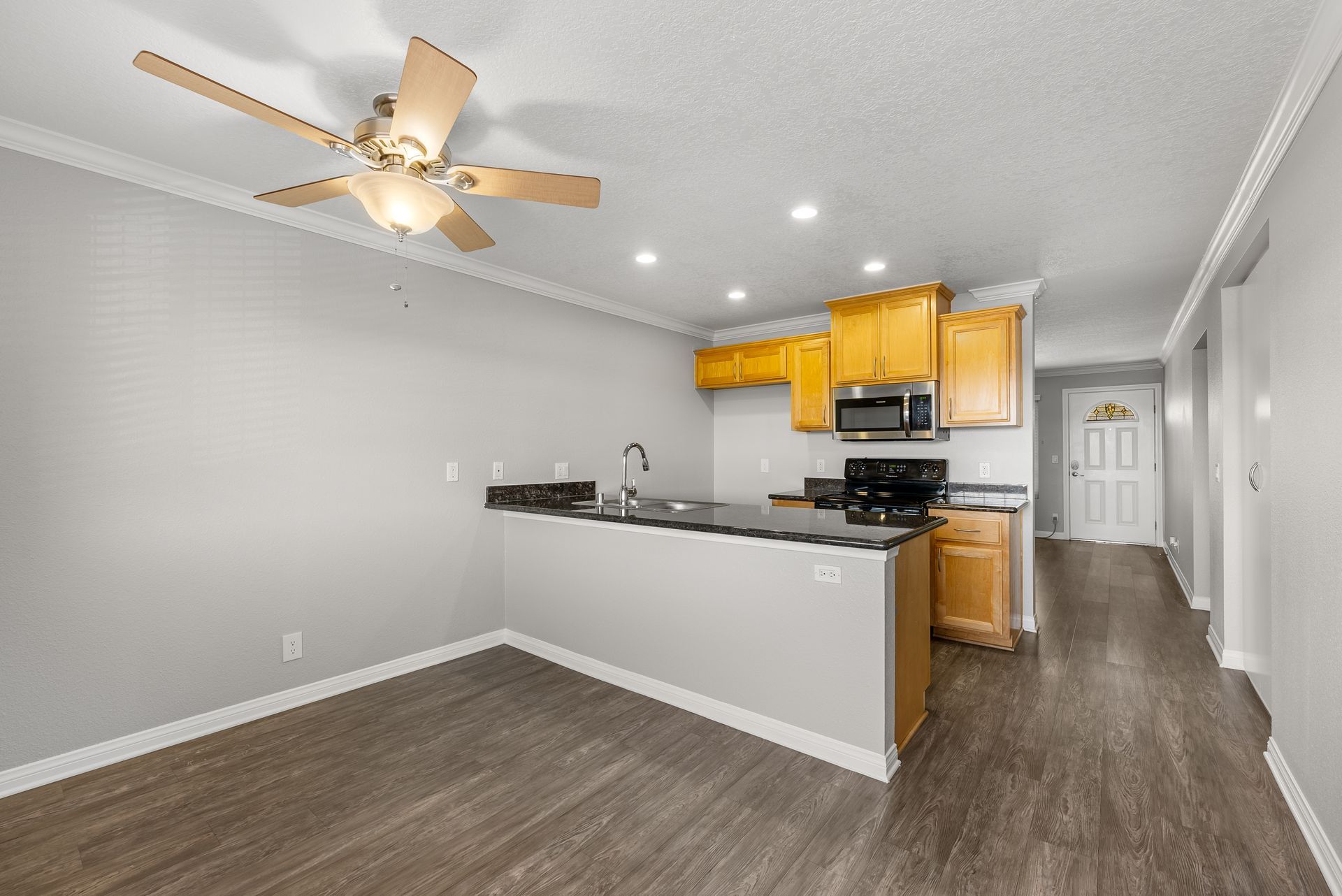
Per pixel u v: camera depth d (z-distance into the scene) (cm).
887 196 253
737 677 250
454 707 272
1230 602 313
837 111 190
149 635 232
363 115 192
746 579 247
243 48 160
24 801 200
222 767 221
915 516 275
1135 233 294
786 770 217
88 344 218
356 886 161
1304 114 176
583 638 314
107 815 192
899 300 393
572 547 319
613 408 440
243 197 254
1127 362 684
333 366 286
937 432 396
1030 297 380
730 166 227
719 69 169
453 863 170
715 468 547
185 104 189
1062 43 158
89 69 171
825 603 225
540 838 180
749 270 359
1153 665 318
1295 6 143
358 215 278
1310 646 175
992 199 256
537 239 306
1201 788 202
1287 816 186
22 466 206
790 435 502
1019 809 192
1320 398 167
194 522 244
